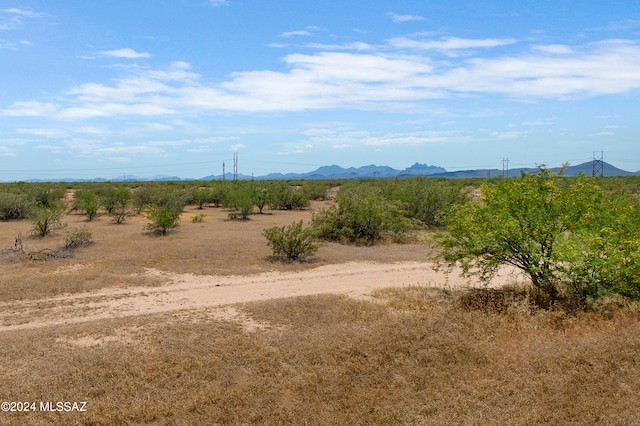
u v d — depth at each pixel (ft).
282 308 36.27
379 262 56.95
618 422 19.44
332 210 77.05
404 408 21.38
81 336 30.22
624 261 31.78
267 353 27.02
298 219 105.91
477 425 19.48
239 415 20.70
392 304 37.24
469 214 37.91
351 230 70.79
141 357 26.13
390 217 71.46
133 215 110.22
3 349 27.53
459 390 22.90
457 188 93.66
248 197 112.78
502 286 42.22
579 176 37.52
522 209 35.65
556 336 28.76
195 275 49.14
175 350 27.37
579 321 30.81
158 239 70.28
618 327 29.63
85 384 23.30
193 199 143.54
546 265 35.19
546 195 35.88
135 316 34.83
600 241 31.35
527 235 35.53
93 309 37.04
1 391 22.34
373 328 30.89
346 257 59.26
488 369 24.90
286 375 24.53
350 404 21.66
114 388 22.94
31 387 22.74
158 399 21.85
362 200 73.10
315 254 60.85
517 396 22.06
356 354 26.96
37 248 59.98
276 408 21.30
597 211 35.01
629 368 24.13
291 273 50.83
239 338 29.45
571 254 31.71
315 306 36.96
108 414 20.49
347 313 34.86
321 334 30.04
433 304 36.52
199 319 34.24
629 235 32.48
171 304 38.63
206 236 74.54
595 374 23.49
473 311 33.94
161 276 48.39
